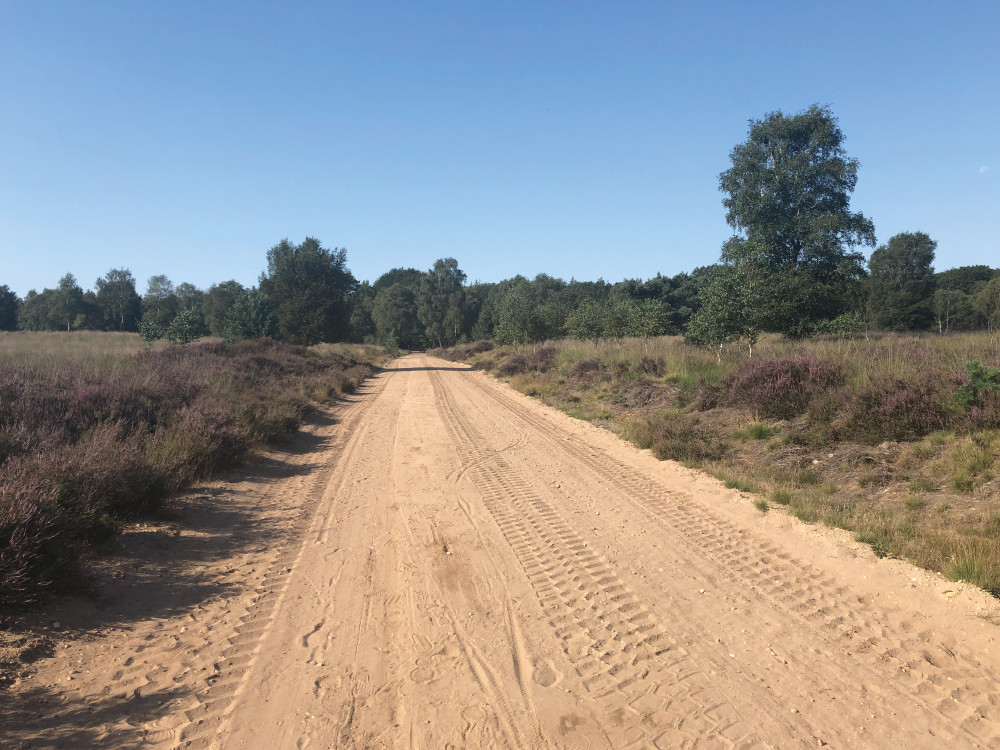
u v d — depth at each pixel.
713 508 7.03
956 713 3.20
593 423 13.30
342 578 5.29
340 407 17.73
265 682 3.62
